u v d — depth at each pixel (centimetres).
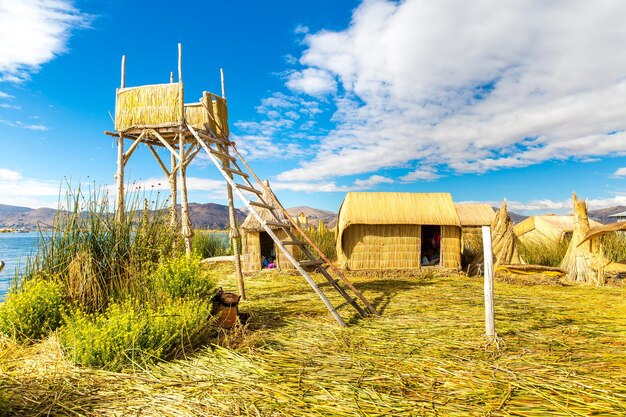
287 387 355
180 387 358
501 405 318
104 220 616
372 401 327
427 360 423
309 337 514
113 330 429
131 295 570
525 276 1034
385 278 1101
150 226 687
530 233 1578
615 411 306
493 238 1178
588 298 802
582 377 372
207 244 1573
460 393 341
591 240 1044
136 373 389
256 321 593
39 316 504
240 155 794
